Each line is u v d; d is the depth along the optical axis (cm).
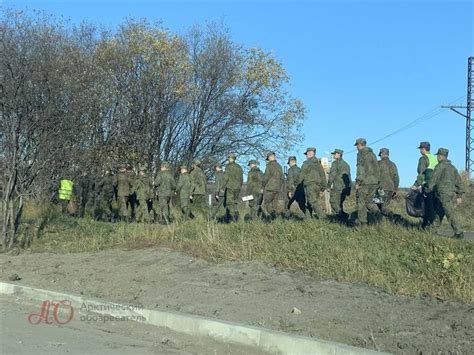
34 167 1448
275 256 1044
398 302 776
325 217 1404
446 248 955
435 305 751
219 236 1227
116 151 2486
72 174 1748
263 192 1592
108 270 1127
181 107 2906
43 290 1026
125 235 1424
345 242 1054
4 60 1366
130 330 830
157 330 816
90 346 736
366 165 1291
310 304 801
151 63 2756
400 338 657
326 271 935
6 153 1414
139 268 1108
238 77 2991
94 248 1352
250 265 1021
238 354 709
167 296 923
